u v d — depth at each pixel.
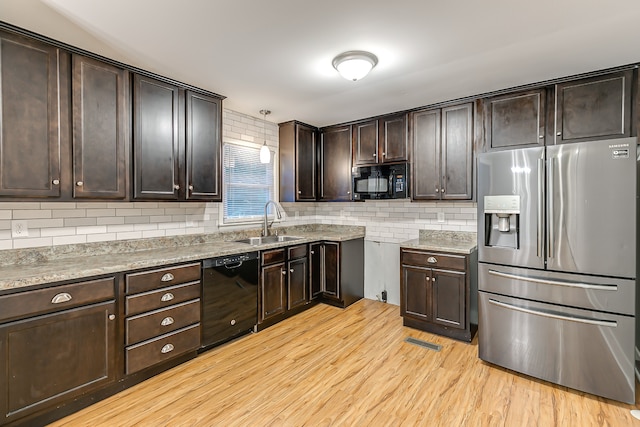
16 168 1.87
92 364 1.97
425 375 2.35
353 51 2.15
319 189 4.27
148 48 2.12
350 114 3.68
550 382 2.24
